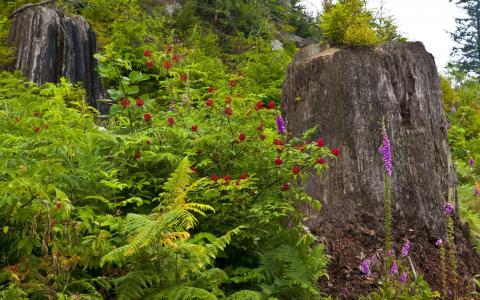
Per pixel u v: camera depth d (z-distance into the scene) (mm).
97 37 9984
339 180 4855
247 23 14727
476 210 7164
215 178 3482
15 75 7992
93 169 3566
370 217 4750
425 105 5258
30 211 2879
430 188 4980
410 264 4457
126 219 2928
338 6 5691
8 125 3904
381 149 3549
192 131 4027
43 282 2889
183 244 2914
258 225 3734
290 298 3480
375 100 5117
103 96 9008
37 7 8805
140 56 9172
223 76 9430
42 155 3533
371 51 5336
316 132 5164
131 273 2967
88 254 3059
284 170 3832
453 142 11023
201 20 14328
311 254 3615
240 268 3516
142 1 13820
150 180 3822
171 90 4887
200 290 2844
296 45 15344
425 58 5414
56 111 3512
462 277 4664
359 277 4246
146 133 3926
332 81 5207
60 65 8703
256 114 4141
